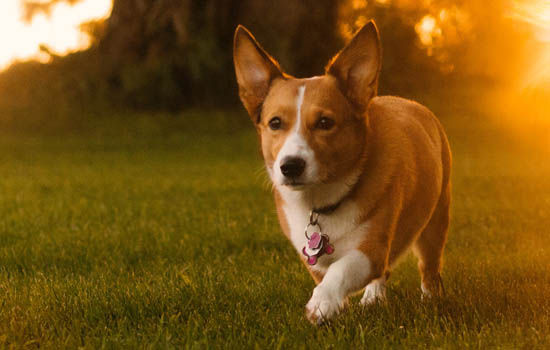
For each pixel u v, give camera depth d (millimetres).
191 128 21000
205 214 7742
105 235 6336
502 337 3238
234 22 22562
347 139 3539
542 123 19062
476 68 20438
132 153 17766
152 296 4062
